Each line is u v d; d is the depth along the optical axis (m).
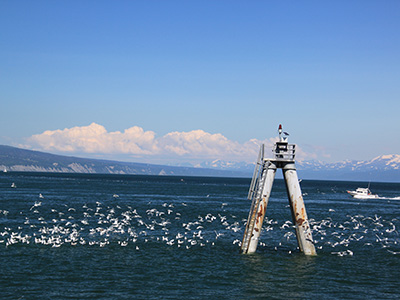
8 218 83.06
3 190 166.50
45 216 88.06
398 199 184.38
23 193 152.50
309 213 110.25
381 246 61.88
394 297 40.09
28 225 74.94
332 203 150.25
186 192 195.62
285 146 50.25
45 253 52.75
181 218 90.62
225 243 61.84
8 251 53.09
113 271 46.03
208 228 76.69
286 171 50.81
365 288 42.38
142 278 43.97
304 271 47.38
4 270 45.06
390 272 47.78
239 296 39.66
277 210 113.50
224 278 44.56
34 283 41.53
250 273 46.28
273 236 68.62
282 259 52.03
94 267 47.28
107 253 53.78
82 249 55.59
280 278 44.91
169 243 60.22
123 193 173.75
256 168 51.94
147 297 38.84
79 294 39.06
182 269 47.34
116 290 40.34
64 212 96.06
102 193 168.75
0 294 38.50
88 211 99.56
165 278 44.16
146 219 88.00
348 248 60.00
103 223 80.12
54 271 45.41
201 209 111.75
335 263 50.97
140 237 65.12
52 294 38.88
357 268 49.06
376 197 187.50
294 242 63.78
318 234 72.56
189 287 41.72
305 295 40.28
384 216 107.19
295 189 50.62
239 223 85.25
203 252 55.31
